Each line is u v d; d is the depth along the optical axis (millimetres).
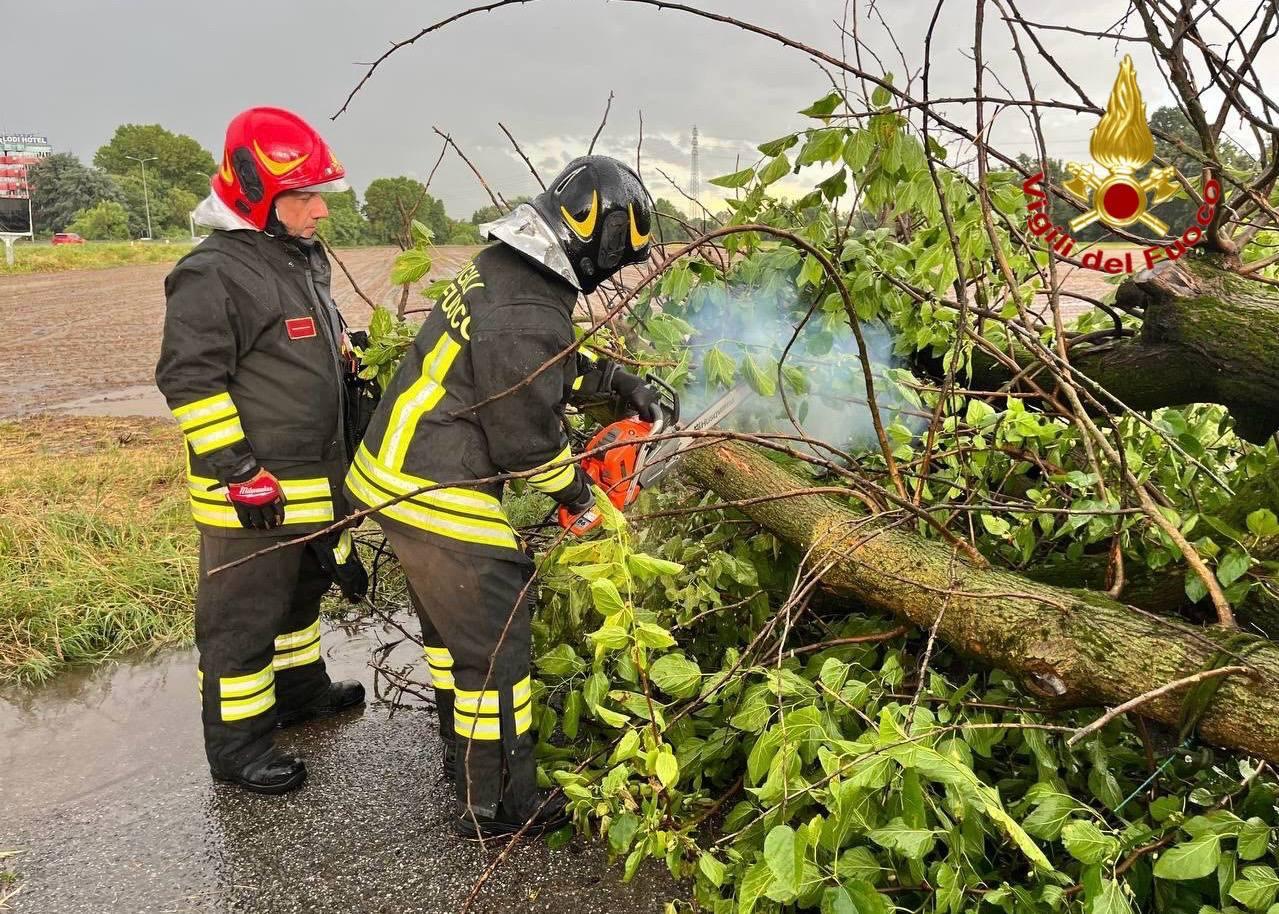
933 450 2363
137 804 2336
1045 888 1486
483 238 2080
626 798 1763
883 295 2490
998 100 1812
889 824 1466
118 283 25125
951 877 1490
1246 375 2061
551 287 1967
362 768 2508
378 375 2809
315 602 2678
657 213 2664
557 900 1977
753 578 2320
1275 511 1900
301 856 2129
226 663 2311
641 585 2396
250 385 2232
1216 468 2299
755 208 2523
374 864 2096
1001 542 2377
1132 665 1584
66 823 2256
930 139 2023
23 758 2566
